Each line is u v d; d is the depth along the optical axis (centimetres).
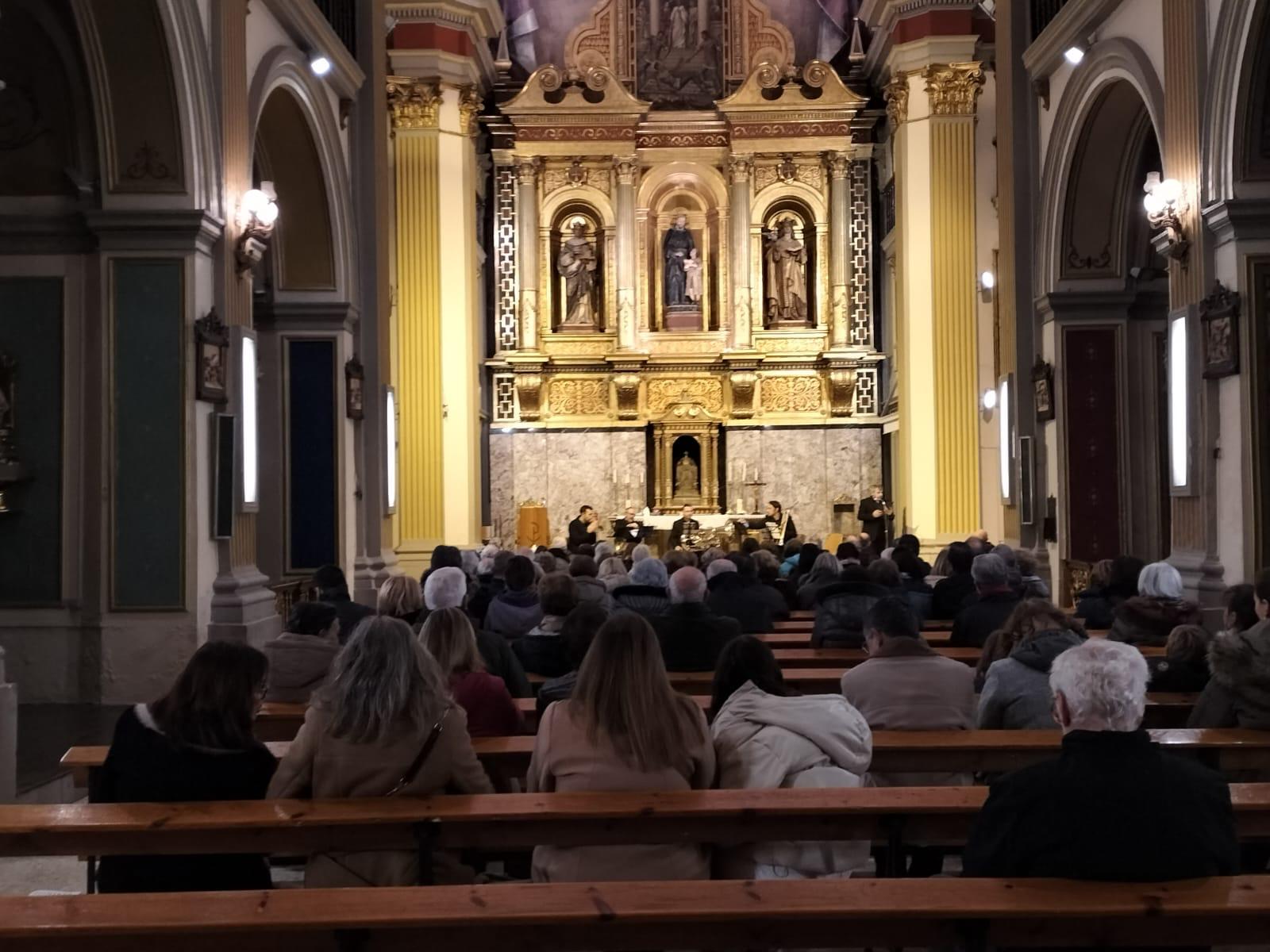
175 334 1016
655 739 415
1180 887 317
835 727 447
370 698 414
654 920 320
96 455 1038
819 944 331
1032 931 326
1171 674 624
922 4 2036
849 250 2466
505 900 329
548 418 2478
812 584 1105
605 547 1402
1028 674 544
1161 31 1122
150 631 1017
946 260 2036
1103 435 1384
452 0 2081
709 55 2502
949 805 409
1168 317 1088
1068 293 1388
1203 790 326
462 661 546
